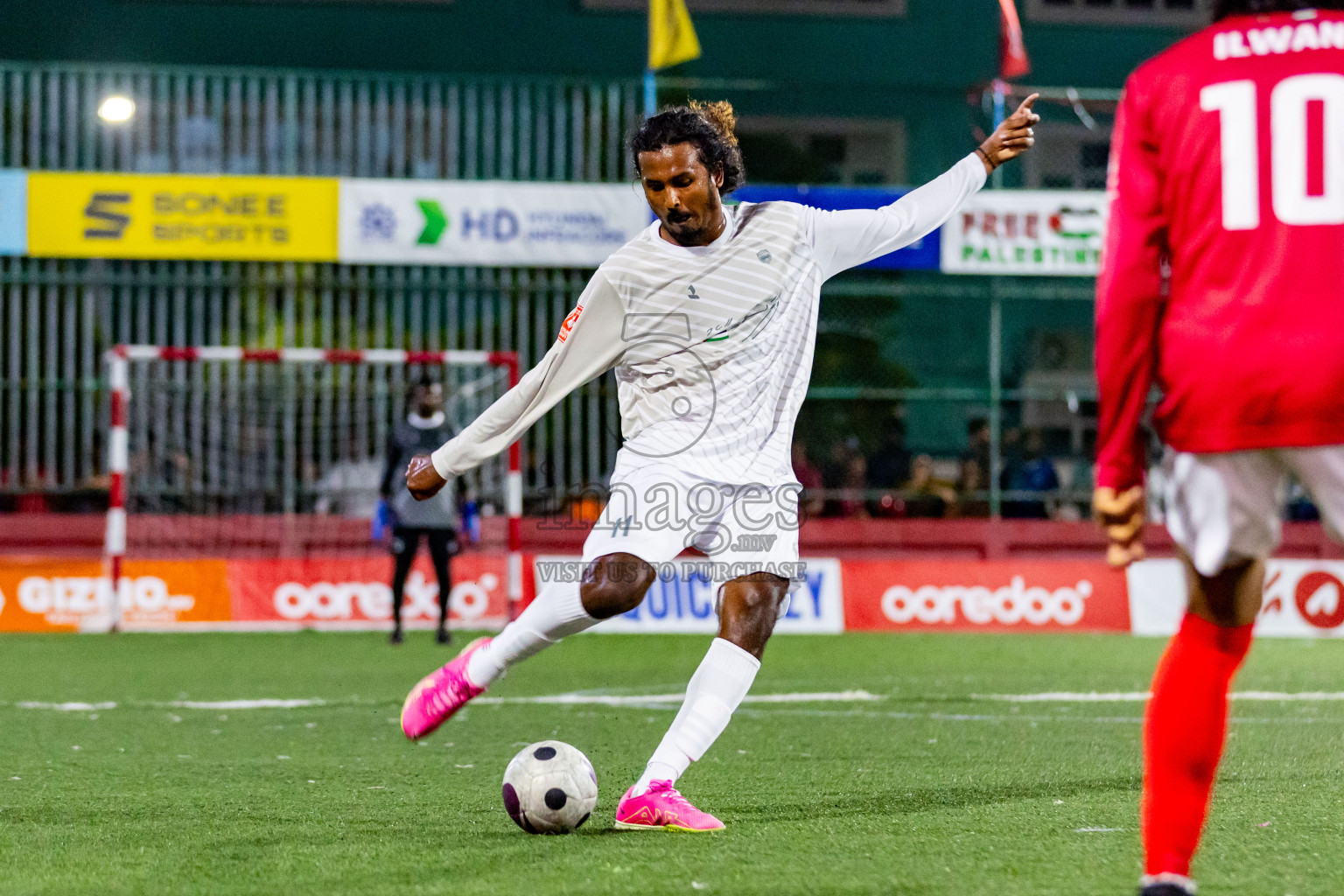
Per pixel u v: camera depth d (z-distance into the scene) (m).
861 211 8.27
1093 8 38.69
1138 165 5.59
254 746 11.76
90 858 7.33
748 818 8.36
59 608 25.05
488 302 27.92
